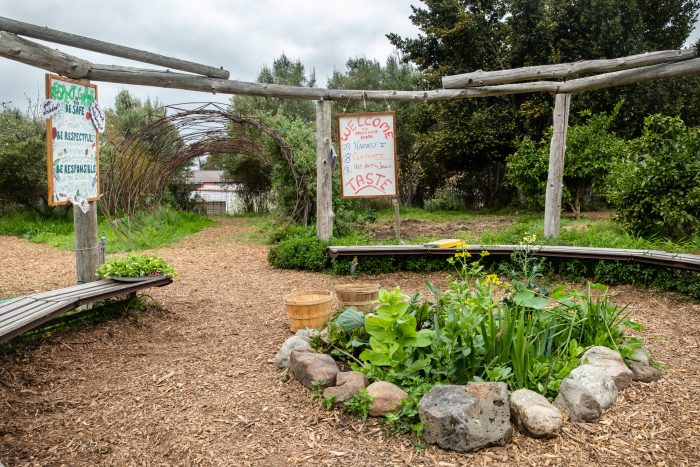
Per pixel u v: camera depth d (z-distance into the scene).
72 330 4.81
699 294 5.79
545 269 7.21
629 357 3.82
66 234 14.34
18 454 2.88
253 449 2.94
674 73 6.55
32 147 15.66
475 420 2.86
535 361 3.45
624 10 17.42
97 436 3.09
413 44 21.30
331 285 7.18
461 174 23.92
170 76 6.34
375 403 3.20
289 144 12.01
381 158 7.86
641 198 9.05
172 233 14.00
